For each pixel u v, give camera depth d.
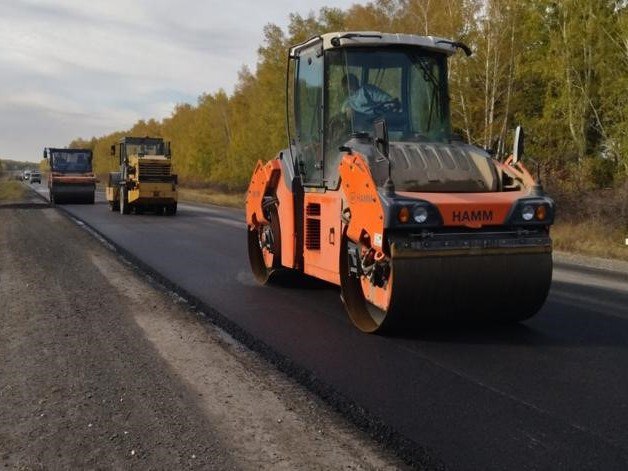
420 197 5.04
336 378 4.41
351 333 5.62
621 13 19.98
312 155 6.70
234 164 37.94
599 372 4.58
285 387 4.31
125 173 22.97
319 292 7.52
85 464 3.18
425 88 6.41
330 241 6.13
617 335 5.62
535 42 23.28
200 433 3.54
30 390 4.21
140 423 3.68
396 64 6.33
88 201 29.00
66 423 3.67
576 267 10.41
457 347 5.20
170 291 7.69
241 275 8.72
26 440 3.46
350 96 6.15
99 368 4.67
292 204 6.93
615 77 19.89
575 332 5.71
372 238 5.13
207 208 26.98
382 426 3.60
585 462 3.19
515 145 5.67
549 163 20.64
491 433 3.52
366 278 5.61
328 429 3.62
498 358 4.91
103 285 7.90
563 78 21.05
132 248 11.69
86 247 11.91
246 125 37.44
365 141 5.78
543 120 21.83
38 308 6.59
